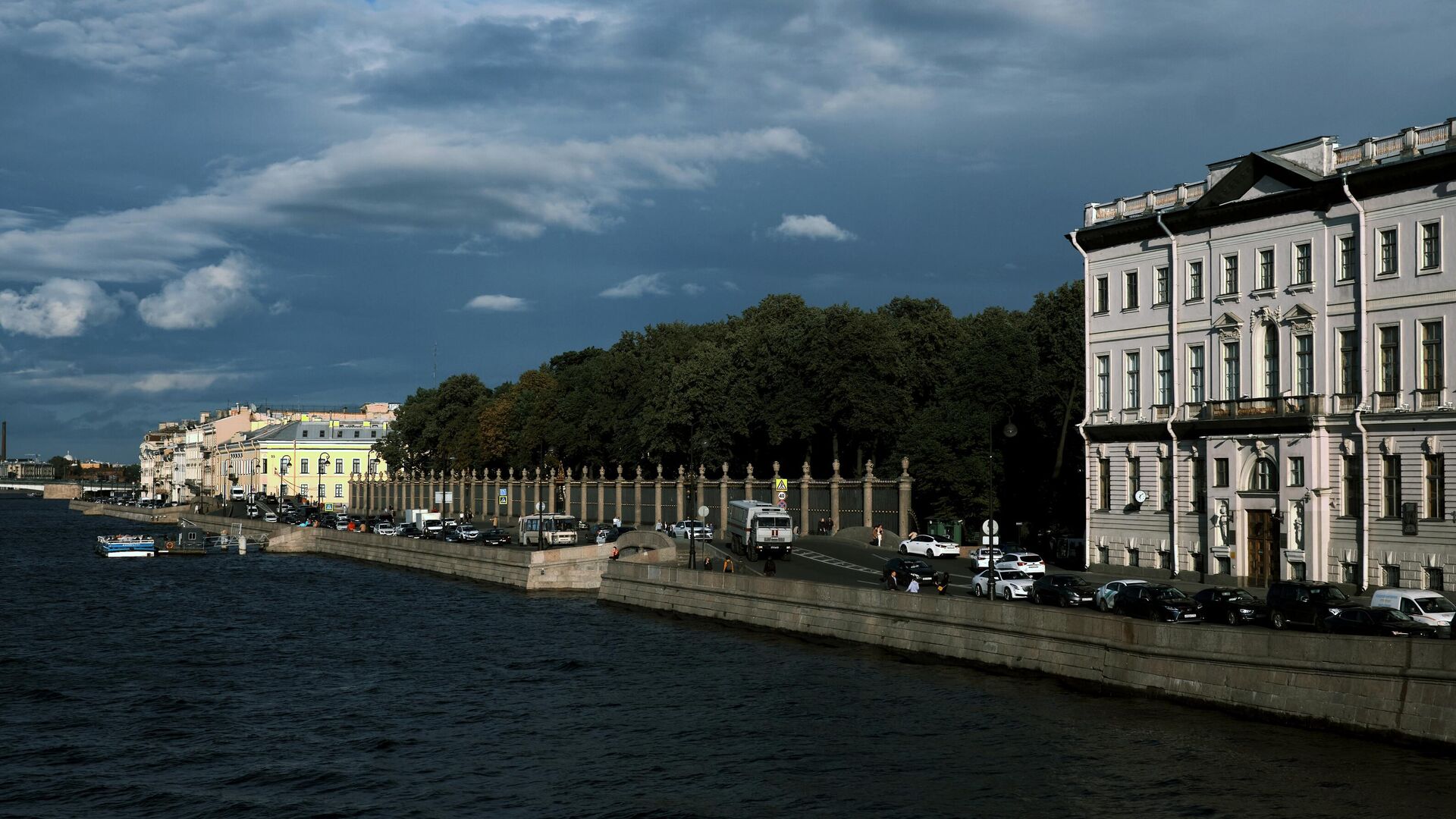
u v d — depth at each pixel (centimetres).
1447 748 3344
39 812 3488
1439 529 5784
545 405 15838
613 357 14725
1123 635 4325
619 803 3441
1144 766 3509
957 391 10025
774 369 11731
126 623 7450
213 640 6688
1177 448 7119
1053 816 3161
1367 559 6097
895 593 5481
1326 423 6312
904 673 5044
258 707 4834
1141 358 7388
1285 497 6469
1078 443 10156
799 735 4106
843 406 10988
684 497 12100
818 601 5956
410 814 3409
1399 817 2977
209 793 3650
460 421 18950
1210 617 5166
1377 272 6109
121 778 3822
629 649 6000
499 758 3975
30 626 7356
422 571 10919
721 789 3538
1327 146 6384
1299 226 6475
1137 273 7450
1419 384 5922
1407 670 3459
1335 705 3622
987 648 4941
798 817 3253
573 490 14300
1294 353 6500
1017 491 9850
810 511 10625
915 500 10194
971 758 3716
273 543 14288
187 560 12912
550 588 8894
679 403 12712
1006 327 10188
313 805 3512
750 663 5481
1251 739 3681
